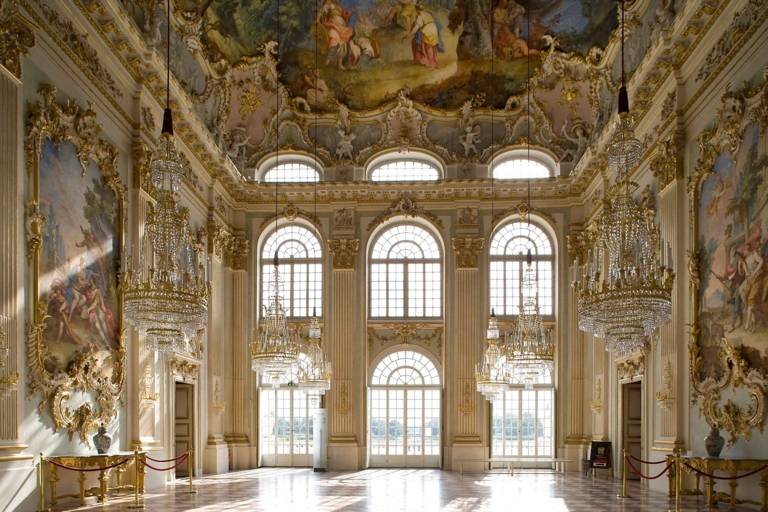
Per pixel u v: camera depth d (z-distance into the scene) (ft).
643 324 38.42
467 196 80.94
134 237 54.29
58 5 44.32
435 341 81.10
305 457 80.89
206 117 74.95
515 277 81.30
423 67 80.53
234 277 81.00
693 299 49.01
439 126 82.84
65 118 44.68
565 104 81.25
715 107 47.14
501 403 79.77
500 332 79.92
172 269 40.29
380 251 82.79
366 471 75.31
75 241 46.03
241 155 82.99
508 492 53.36
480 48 79.00
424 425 80.43
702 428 47.42
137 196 54.65
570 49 76.13
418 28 77.66
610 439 69.87
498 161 83.20
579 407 77.66
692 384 48.70
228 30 73.97
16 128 39.78
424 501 47.26
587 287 40.01
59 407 42.96
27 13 41.09
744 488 42.29
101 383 48.32
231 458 78.07
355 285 80.43
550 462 78.69
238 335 80.12
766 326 39.73
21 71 40.40
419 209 81.51
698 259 48.98
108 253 50.60
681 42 50.14
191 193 68.13
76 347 45.60
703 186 48.67
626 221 38.65
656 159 55.62
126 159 54.19
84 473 45.24
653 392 56.75
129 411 52.90
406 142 82.58
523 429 79.25
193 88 71.10
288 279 82.53
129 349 53.42
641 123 60.44
